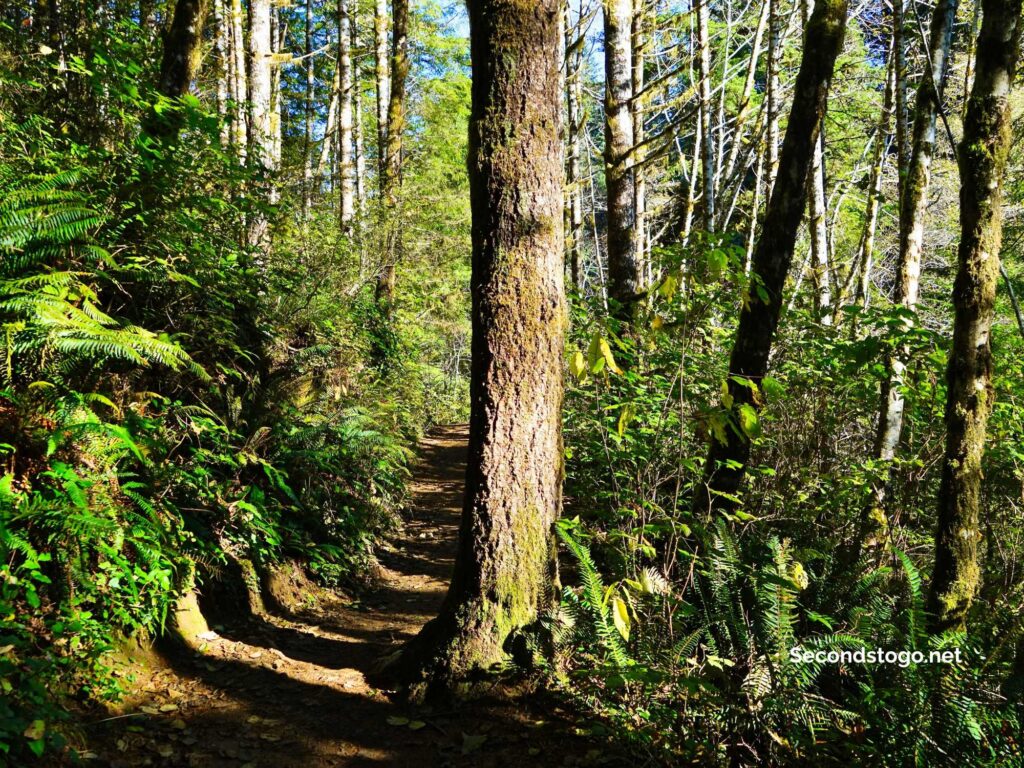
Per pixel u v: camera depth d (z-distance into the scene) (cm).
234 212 628
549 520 419
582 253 1711
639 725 358
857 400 674
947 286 1144
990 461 562
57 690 331
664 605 414
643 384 662
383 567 700
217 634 461
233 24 1330
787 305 1016
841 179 1761
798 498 582
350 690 415
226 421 573
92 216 412
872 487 565
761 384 484
